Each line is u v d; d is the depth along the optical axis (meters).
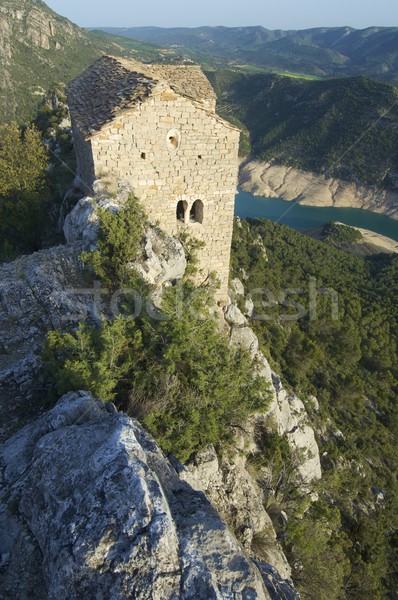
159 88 14.57
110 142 14.65
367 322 52.97
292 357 33.88
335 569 12.81
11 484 6.91
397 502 24.77
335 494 21.06
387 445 31.75
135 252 13.27
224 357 10.84
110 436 6.65
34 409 9.27
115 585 4.96
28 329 11.73
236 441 12.20
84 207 14.63
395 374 46.16
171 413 9.40
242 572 5.35
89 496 5.78
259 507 11.10
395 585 18.58
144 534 5.28
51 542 5.55
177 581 5.05
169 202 16.42
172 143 15.49
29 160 23.03
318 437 25.81
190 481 8.02
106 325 9.57
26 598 5.55
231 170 16.75
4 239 20.97
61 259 13.79
